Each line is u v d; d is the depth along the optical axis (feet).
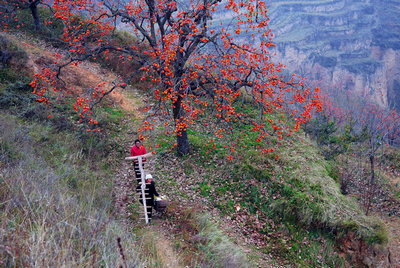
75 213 17.31
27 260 12.57
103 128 39.22
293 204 30.86
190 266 20.58
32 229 14.96
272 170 34.63
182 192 31.09
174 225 25.30
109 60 57.72
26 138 30.12
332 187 33.27
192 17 28.37
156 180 32.19
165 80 27.30
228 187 32.94
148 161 35.29
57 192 20.42
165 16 29.58
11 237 13.74
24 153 26.43
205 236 24.43
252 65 27.12
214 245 23.77
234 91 28.99
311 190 32.09
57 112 39.09
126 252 17.37
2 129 29.14
